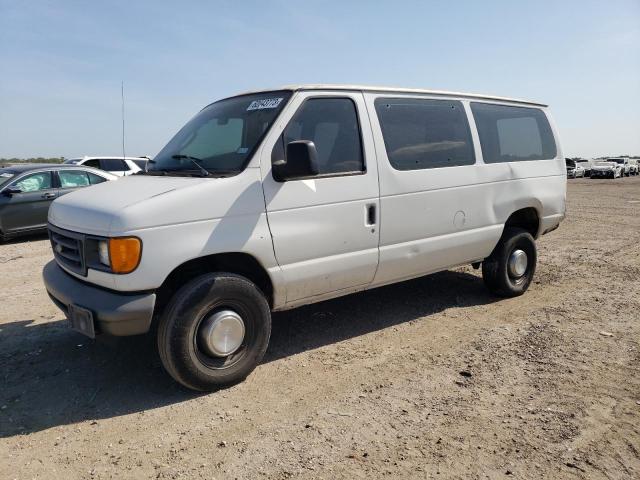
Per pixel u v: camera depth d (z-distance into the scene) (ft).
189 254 11.61
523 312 18.13
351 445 10.19
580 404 11.63
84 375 13.58
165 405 11.94
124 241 10.95
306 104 13.64
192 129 15.55
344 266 14.28
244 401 12.08
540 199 19.80
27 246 33.19
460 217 17.04
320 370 13.67
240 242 12.27
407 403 11.81
